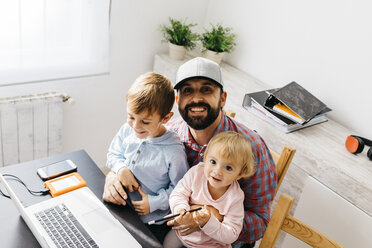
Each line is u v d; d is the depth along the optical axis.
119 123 2.48
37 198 1.15
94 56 2.05
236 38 2.27
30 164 1.30
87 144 2.40
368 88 1.70
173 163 1.22
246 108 1.84
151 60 2.36
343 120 1.85
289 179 1.71
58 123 2.05
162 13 2.21
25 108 1.87
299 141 1.64
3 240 1.00
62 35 1.88
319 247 1.10
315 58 1.88
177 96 1.25
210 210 1.14
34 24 1.76
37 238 1.01
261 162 1.22
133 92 1.15
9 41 1.72
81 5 1.85
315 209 1.61
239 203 1.13
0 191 1.16
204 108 1.14
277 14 2.00
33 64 1.85
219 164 1.07
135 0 2.05
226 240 1.08
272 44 2.07
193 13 2.38
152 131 1.20
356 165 1.54
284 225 1.15
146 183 1.28
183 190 1.19
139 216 1.25
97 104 2.27
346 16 1.71
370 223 1.42
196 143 1.30
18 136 1.94
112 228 1.07
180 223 1.05
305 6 1.86
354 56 1.72
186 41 2.18
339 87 1.82
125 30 2.12
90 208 1.13
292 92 1.77
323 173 1.56
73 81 2.06
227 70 2.25
